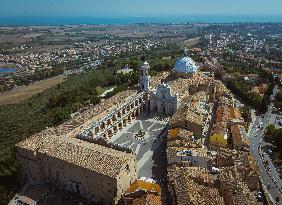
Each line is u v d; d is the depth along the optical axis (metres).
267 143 184.25
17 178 156.00
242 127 187.75
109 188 130.75
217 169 147.88
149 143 184.50
